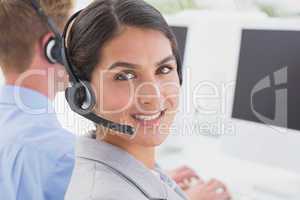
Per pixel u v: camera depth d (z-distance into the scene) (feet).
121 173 2.09
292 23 3.97
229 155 4.47
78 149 2.24
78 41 2.10
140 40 2.03
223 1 5.81
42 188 2.73
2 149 2.79
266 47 4.15
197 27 5.13
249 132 4.30
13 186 2.73
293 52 3.94
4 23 2.82
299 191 3.84
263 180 4.08
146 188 2.12
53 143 2.81
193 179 4.07
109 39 2.02
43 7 2.79
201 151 4.75
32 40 2.83
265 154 4.16
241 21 4.64
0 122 2.88
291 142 3.96
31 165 2.75
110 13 2.03
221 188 3.87
